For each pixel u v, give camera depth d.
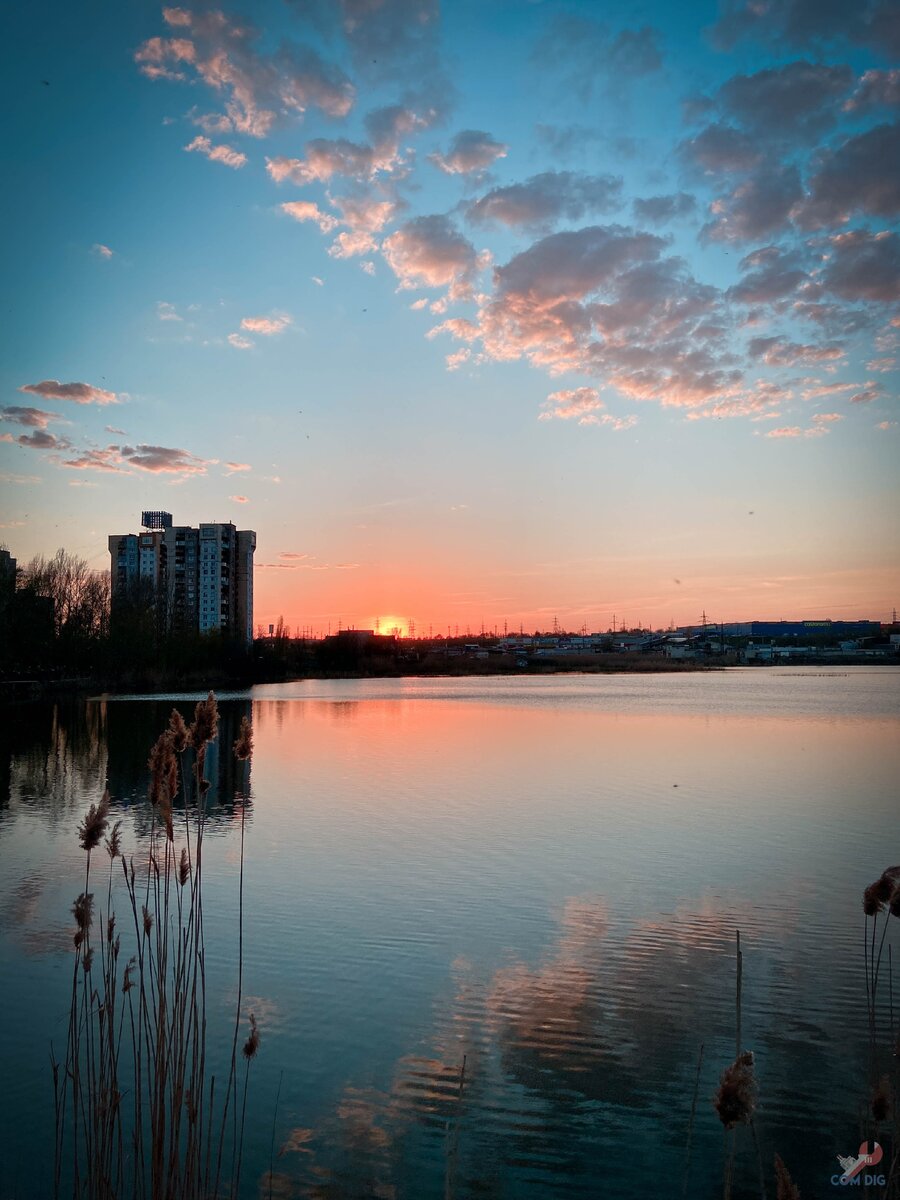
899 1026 8.31
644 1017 9.08
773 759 30.02
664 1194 6.14
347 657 137.50
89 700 62.97
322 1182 6.24
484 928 11.82
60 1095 7.38
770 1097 7.45
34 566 77.62
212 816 19.89
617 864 15.35
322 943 11.20
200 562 141.62
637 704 61.19
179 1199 5.33
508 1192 6.16
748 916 12.38
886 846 16.72
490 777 26.12
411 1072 7.93
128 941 11.20
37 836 17.70
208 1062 8.04
